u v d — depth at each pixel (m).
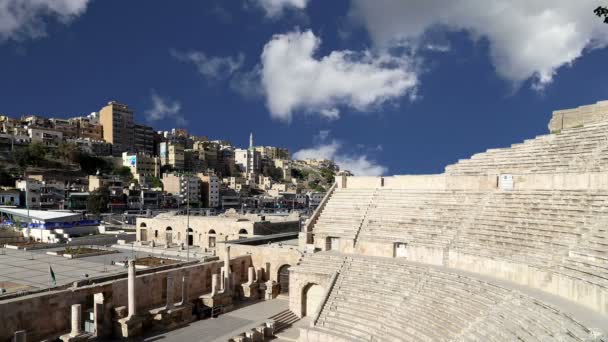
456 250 40.12
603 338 21.08
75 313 34.53
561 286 29.89
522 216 38.06
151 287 44.31
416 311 35.06
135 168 179.38
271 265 54.78
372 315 37.03
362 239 48.62
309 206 198.38
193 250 74.62
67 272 52.06
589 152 41.69
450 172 56.50
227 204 181.00
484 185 45.44
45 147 159.62
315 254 48.53
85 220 96.31
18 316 33.75
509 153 50.97
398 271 41.09
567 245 31.91
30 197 120.81
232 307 47.75
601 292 26.12
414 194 50.78
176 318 41.88
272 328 40.72
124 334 37.94
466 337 29.02
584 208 33.59
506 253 36.03
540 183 40.44
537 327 25.92
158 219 89.50
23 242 77.06
